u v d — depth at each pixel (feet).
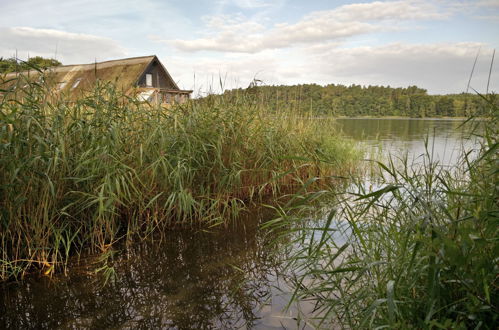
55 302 8.14
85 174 11.20
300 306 7.77
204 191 14.07
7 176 9.67
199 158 14.40
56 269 9.89
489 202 5.93
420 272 5.88
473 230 5.56
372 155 27.32
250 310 7.70
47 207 10.25
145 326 7.15
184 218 13.20
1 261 9.38
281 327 6.96
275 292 8.48
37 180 10.01
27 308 7.86
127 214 13.08
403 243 6.70
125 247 11.50
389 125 76.02
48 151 10.27
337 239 11.21
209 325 7.13
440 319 5.56
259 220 14.14
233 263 10.19
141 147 11.61
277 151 18.01
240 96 18.74
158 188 13.44
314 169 20.08
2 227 9.72
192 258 10.62
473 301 5.04
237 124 16.30
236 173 14.78
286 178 18.84
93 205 11.45
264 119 19.17
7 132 9.52
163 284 9.01
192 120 14.48
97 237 11.34
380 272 7.18
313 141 21.95
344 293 7.49
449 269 5.34
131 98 13.28
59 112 11.08
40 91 11.00
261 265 10.03
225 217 14.49
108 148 11.49
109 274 9.50
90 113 12.25
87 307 7.93
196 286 8.89
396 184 6.70
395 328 5.51
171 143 13.53
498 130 8.39
